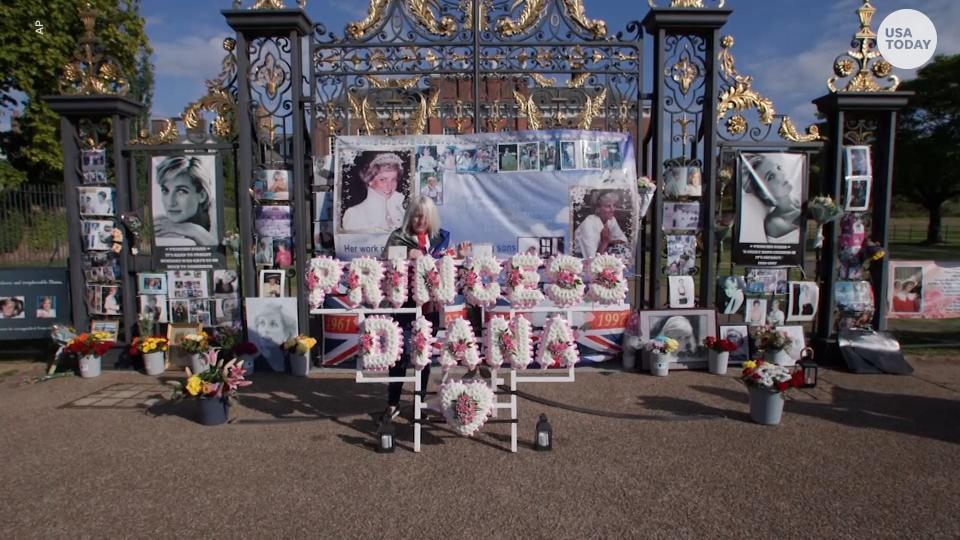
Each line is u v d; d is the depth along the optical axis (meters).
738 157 6.29
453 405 4.21
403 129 6.49
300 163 6.21
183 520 3.24
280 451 4.20
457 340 4.25
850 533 3.06
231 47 6.21
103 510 3.36
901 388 5.66
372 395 5.51
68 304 6.62
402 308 4.47
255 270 6.37
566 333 4.36
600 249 6.36
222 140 6.34
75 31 16.33
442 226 6.33
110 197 6.38
